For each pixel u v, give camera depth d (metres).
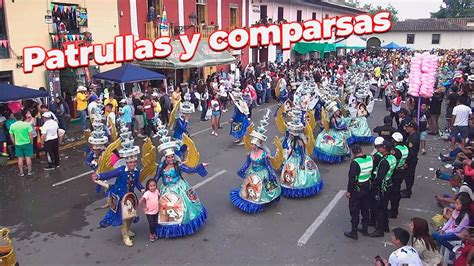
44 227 8.29
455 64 36.16
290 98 18.20
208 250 7.26
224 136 15.83
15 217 8.77
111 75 16.44
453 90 16.05
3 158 12.38
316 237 7.70
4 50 15.71
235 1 28.62
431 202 9.24
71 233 8.02
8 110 13.44
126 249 7.34
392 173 7.56
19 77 16.22
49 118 11.98
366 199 7.52
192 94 21.20
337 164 12.08
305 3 38.22
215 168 11.80
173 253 7.18
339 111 12.20
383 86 25.30
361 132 14.23
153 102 15.92
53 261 6.99
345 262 6.84
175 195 7.64
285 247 7.34
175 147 7.61
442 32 60.31
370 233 7.77
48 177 11.30
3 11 15.55
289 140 9.67
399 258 5.02
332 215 8.62
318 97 15.15
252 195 8.59
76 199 9.72
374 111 21.12
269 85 24.81
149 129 15.63
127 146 7.28
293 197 9.45
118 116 13.89
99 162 7.20
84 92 16.33
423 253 5.53
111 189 7.49
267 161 8.64
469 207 6.33
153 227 7.49
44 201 9.62
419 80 12.96
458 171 8.94
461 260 5.78
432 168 11.66
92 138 8.66
